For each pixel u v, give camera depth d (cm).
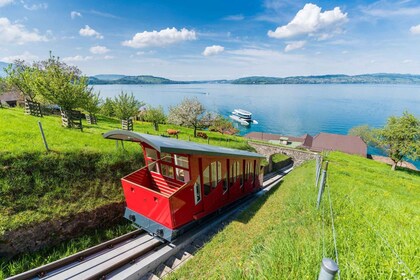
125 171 1122
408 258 373
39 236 744
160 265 713
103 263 676
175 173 870
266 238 618
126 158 1160
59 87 1738
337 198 876
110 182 1032
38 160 902
